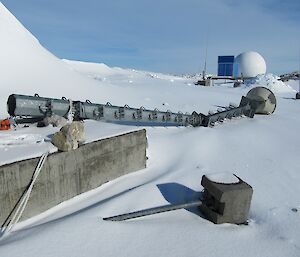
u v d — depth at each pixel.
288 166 8.43
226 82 62.56
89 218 4.96
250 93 18.25
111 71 61.41
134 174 7.59
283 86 40.97
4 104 10.95
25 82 14.08
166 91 26.80
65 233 4.47
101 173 6.67
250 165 8.38
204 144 10.01
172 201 6.11
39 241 4.23
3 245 4.11
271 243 4.77
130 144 7.44
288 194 6.60
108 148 6.77
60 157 5.55
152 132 10.91
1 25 15.64
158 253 4.27
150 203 5.90
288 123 15.64
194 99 23.14
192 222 5.29
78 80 17.59
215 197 5.28
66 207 5.65
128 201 5.82
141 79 44.59
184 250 4.39
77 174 6.00
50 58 18.19
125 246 4.36
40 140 6.18
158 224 5.09
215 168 8.02
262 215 5.67
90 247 4.25
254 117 17.09
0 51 14.31
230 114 15.20
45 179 5.30
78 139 6.03
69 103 8.86
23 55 15.52
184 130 11.80
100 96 16.53
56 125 7.87
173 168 7.95
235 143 10.49
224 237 4.84
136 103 17.28
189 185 6.85
